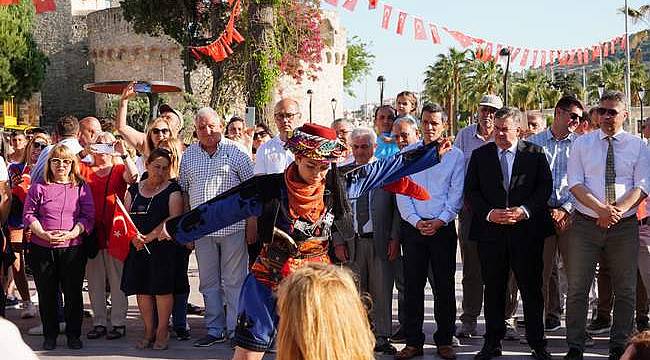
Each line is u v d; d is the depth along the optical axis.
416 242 7.25
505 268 7.15
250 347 4.92
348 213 5.13
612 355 7.04
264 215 5.00
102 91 11.98
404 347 7.58
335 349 2.91
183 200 7.86
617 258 7.03
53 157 7.71
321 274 3.04
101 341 8.08
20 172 10.32
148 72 48.91
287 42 22.58
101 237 8.06
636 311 8.38
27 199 7.75
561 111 7.79
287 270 4.95
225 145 7.92
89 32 51.62
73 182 7.80
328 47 48.16
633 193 6.93
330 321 2.92
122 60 49.66
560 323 8.58
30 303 9.26
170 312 7.69
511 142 7.11
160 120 8.56
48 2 9.98
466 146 8.53
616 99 6.97
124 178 8.23
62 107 57.75
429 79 73.00
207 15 31.17
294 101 7.92
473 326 8.20
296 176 5.00
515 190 7.04
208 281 7.86
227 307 7.90
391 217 7.46
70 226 7.69
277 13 20.70
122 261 7.88
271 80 18.81
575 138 7.91
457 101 72.12
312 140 4.85
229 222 5.09
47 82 57.75
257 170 7.87
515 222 6.97
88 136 9.00
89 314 9.39
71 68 57.66
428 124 7.23
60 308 8.45
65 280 7.71
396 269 7.98
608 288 8.26
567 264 7.51
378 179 5.39
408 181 5.78
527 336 7.20
